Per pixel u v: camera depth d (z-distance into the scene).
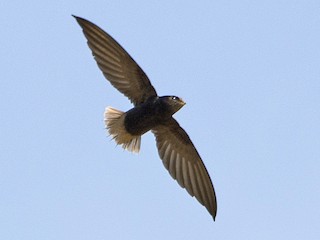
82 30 16.20
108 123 16.58
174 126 16.89
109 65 16.48
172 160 17.34
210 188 17.23
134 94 16.69
